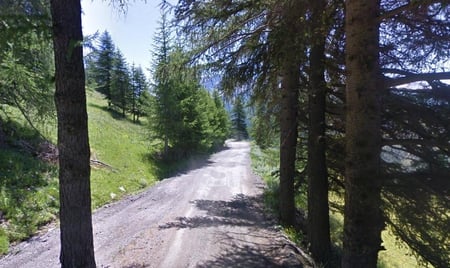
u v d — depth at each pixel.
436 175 6.07
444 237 6.20
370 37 3.82
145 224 9.03
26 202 9.03
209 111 36.75
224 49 7.28
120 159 18.11
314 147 7.04
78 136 3.81
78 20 3.77
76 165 3.82
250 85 8.17
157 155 23.08
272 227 8.80
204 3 6.09
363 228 3.82
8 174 10.03
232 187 15.66
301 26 5.45
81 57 3.83
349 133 3.98
